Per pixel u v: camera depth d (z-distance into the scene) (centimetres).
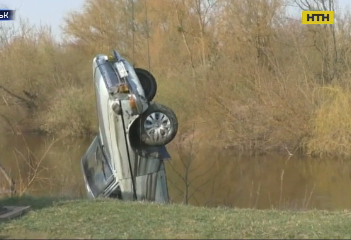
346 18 2978
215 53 3406
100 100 966
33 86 3759
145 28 3884
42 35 4147
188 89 2988
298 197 1563
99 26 4216
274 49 3088
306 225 707
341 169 2127
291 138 2581
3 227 681
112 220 716
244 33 3175
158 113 941
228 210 823
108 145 959
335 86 2545
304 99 2650
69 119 3378
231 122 2723
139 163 938
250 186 1716
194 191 1466
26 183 1434
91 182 1040
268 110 2673
